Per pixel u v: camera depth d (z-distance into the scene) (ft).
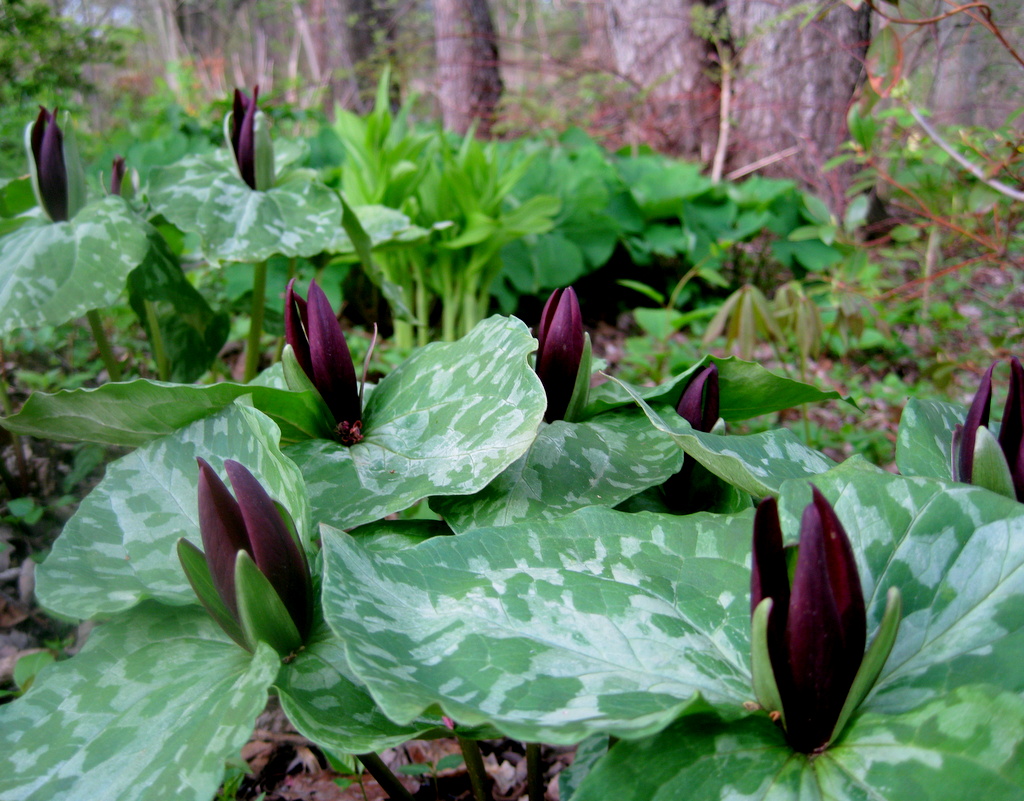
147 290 1.72
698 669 0.80
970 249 3.84
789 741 0.74
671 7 6.52
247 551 0.88
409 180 3.42
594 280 4.80
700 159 6.66
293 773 1.49
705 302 4.69
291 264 2.04
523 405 1.03
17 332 2.28
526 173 4.42
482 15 8.38
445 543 0.92
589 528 0.95
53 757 0.82
